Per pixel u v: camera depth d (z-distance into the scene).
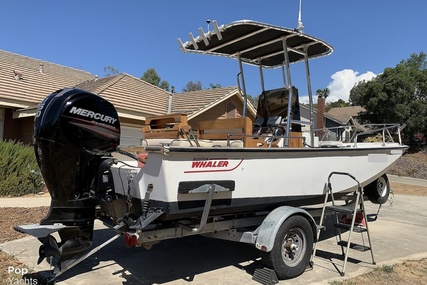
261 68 6.73
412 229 7.16
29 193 9.92
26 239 5.58
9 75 14.10
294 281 4.27
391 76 29.61
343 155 5.53
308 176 4.98
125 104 13.35
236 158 4.07
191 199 3.77
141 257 5.10
